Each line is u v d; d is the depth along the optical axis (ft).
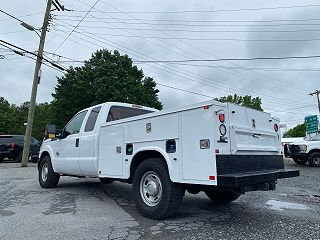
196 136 15.42
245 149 16.24
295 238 14.07
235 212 19.29
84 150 23.89
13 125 224.74
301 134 246.68
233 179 14.10
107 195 25.12
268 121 18.98
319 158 53.83
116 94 108.99
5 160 79.51
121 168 19.79
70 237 14.57
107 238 14.35
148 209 17.49
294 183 32.71
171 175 16.40
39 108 229.86
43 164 29.60
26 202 22.40
